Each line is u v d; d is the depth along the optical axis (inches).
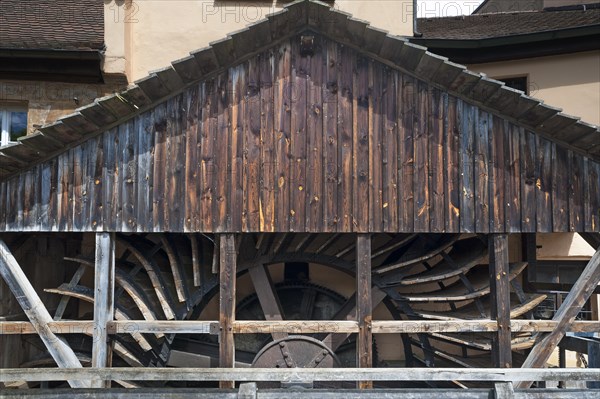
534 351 190.1
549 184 191.8
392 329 189.9
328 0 285.3
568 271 286.7
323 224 190.2
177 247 247.0
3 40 265.7
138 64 288.5
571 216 190.9
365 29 179.5
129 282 230.5
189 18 292.7
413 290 283.7
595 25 275.3
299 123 192.7
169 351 232.1
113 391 158.2
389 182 191.9
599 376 161.9
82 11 306.0
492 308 192.5
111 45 269.0
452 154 192.7
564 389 160.1
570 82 292.5
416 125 193.3
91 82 277.3
